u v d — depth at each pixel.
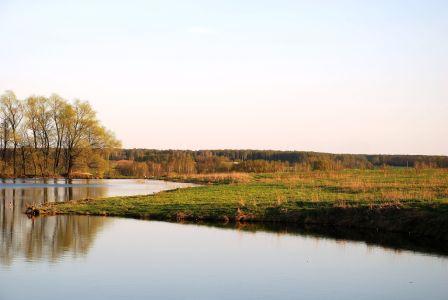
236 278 19.22
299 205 35.59
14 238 27.47
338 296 17.02
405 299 16.73
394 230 28.88
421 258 22.59
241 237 27.83
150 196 46.00
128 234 28.83
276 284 18.50
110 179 95.38
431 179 47.53
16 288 17.78
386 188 39.81
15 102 91.12
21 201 48.00
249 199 39.69
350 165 121.44
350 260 22.28
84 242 26.31
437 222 27.61
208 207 37.44
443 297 17.00
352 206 32.75
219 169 111.62
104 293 17.25
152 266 21.05
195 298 16.77
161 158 141.38
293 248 24.92
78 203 42.38
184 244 25.84
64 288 17.80
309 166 90.12
